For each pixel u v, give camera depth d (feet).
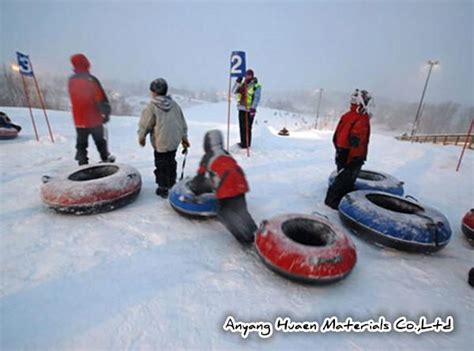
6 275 7.93
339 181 13.19
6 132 23.71
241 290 7.93
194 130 38.86
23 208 11.93
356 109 12.13
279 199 14.64
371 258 9.87
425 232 9.66
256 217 12.48
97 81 14.52
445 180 19.57
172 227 10.97
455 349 6.56
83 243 9.62
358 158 12.43
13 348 5.81
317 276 7.63
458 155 25.62
